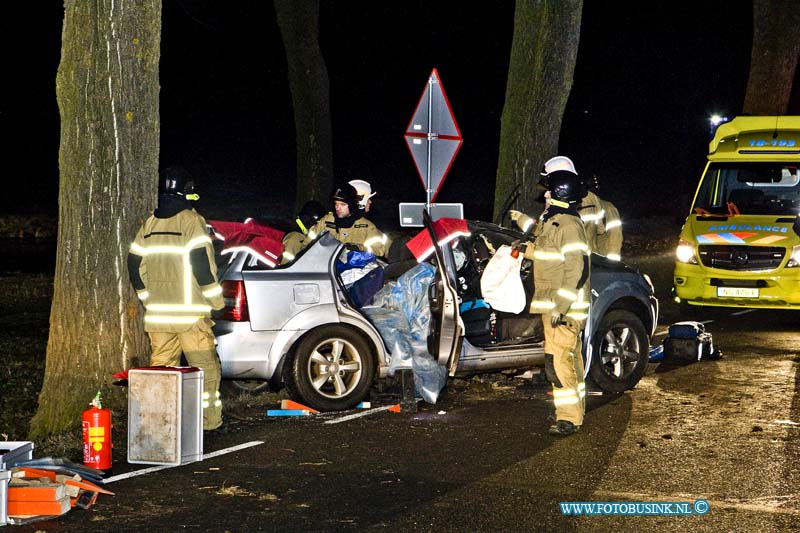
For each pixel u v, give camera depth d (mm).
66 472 7965
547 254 10180
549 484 8500
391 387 11852
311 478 8711
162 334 10086
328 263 11266
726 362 14320
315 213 13234
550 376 10305
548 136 17297
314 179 23234
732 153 19234
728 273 17750
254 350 10898
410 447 9773
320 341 11148
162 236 9891
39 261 30375
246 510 7820
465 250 12211
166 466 9133
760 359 14531
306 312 11078
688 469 8945
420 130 15172
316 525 7461
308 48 22969
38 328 17406
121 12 10594
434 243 11141
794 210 18484
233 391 12414
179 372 9086
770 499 8078
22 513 7578
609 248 14359
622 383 12297
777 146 18891
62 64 10609
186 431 9180
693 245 18203
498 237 12383
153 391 9125
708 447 9703
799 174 18750
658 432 10320
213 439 10148
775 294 17438
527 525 7445
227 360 10859
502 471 8898
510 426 10648
